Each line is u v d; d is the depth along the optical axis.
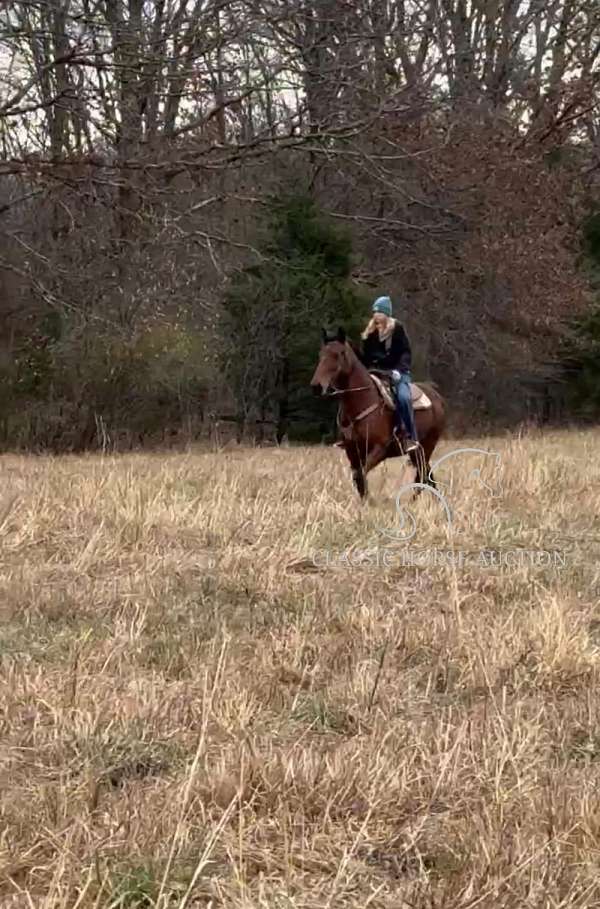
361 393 11.52
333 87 22.67
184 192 21.70
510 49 39.72
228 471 15.20
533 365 36.03
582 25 39.19
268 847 3.79
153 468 16.12
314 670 5.79
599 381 37.72
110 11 20.61
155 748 4.71
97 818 4.00
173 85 20.44
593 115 38.91
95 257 24.39
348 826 3.91
